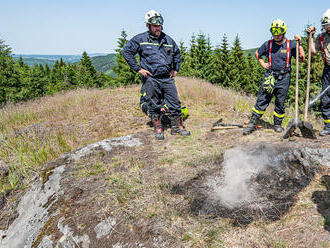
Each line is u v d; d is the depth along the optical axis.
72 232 2.10
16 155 4.17
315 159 2.55
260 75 32.62
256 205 2.09
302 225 1.76
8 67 26.67
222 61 35.47
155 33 3.90
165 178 2.71
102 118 5.99
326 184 2.22
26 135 5.18
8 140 4.97
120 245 1.88
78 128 5.41
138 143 3.94
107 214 2.19
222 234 1.79
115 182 2.73
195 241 1.75
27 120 6.76
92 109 6.88
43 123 6.05
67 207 2.43
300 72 18.70
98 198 2.45
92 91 9.77
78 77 48.81
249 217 1.95
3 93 25.48
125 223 2.05
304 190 2.21
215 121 5.06
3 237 2.67
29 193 3.12
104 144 3.88
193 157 3.20
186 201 2.25
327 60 3.49
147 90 4.16
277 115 3.99
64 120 6.19
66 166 3.35
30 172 3.63
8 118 6.92
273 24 3.49
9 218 2.91
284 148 2.88
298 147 2.84
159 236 1.85
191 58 37.53
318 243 1.57
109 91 9.73
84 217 2.22
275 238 1.68
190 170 2.86
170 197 2.34
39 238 2.22
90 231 2.07
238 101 6.46
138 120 5.64
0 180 3.60
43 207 2.64
